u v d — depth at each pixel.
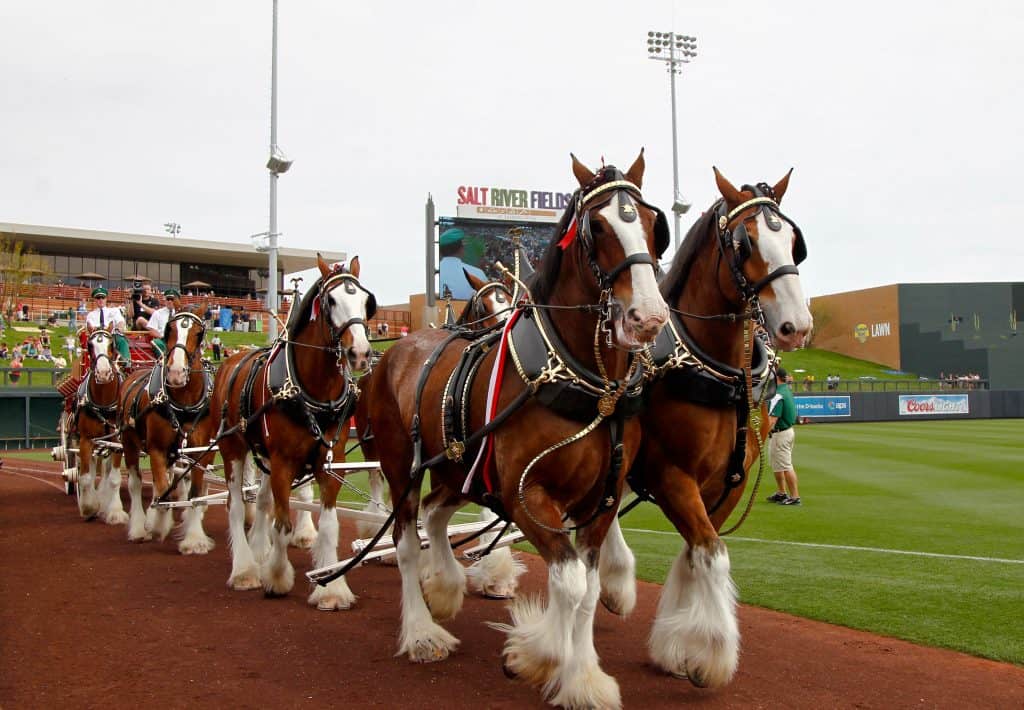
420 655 5.63
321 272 7.44
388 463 6.41
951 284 59.22
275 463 7.43
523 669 4.79
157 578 8.35
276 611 7.04
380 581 8.25
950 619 6.50
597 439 4.66
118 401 11.65
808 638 6.11
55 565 9.00
